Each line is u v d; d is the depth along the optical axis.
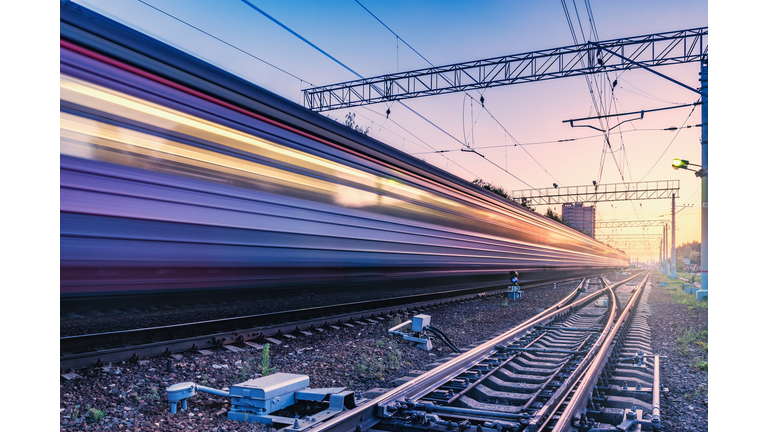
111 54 5.98
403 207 13.05
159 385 5.48
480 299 17.39
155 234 6.45
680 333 11.56
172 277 6.82
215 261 7.39
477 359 7.89
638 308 17.58
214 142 7.36
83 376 5.38
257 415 4.69
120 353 5.97
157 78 6.56
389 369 7.27
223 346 7.11
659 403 5.63
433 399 5.55
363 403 5.16
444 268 15.60
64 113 5.36
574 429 4.68
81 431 4.20
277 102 8.73
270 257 8.41
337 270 10.41
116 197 5.95
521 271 24.17
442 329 10.80
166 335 6.97
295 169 9.05
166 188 6.57
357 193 10.99
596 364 6.82
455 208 16.48
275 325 8.52
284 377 5.21
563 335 11.29
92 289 5.82
